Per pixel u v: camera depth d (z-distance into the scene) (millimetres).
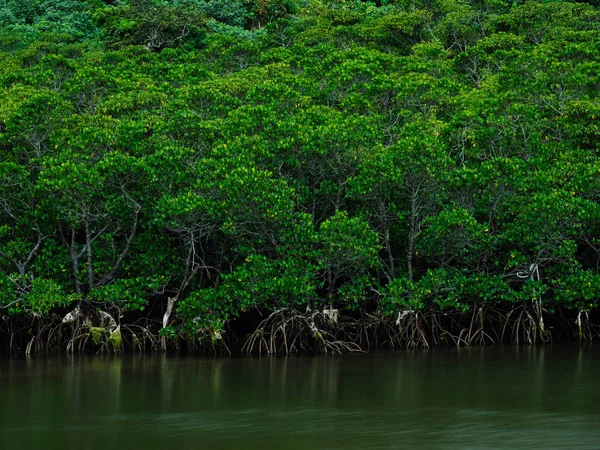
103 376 21547
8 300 24781
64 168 23812
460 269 27453
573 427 15547
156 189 25297
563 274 26547
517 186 26031
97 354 25609
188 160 25359
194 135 26406
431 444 14398
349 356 24969
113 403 18047
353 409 17297
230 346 26781
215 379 21047
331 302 26047
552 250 26422
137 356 25281
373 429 15508
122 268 26453
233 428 15703
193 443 14602
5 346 26438
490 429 15430
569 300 25797
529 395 18656
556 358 24281
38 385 20250
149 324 26875
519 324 27406
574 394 18734
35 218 26062
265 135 26031
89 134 25344
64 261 25953
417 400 18188
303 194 26562
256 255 24609
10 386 20125
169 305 26109
